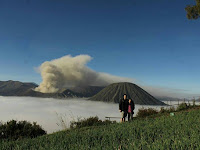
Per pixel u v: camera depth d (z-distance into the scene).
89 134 6.55
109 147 4.31
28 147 5.54
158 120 8.78
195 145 3.86
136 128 6.59
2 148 5.54
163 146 3.81
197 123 6.48
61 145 4.99
